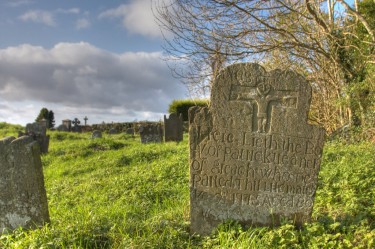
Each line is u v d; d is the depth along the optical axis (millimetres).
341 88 15305
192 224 6008
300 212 5824
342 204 6340
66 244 5211
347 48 15078
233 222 5902
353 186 7090
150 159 13180
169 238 5445
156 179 10008
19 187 6215
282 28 14477
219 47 13750
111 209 7703
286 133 5820
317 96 16859
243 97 5879
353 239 5121
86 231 5473
